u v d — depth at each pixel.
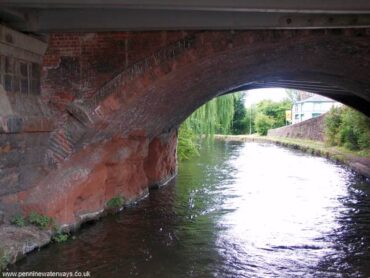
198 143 32.44
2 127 7.58
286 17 7.88
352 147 27.27
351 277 7.40
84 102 9.32
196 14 8.11
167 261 8.02
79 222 9.84
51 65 9.35
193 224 10.62
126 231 9.88
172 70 9.06
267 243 9.19
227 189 15.70
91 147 10.41
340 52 10.45
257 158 28.14
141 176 14.11
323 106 61.25
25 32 8.65
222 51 8.95
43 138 9.17
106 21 8.30
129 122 11.47
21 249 7.64
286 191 15.37
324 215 11.73
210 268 7.71
